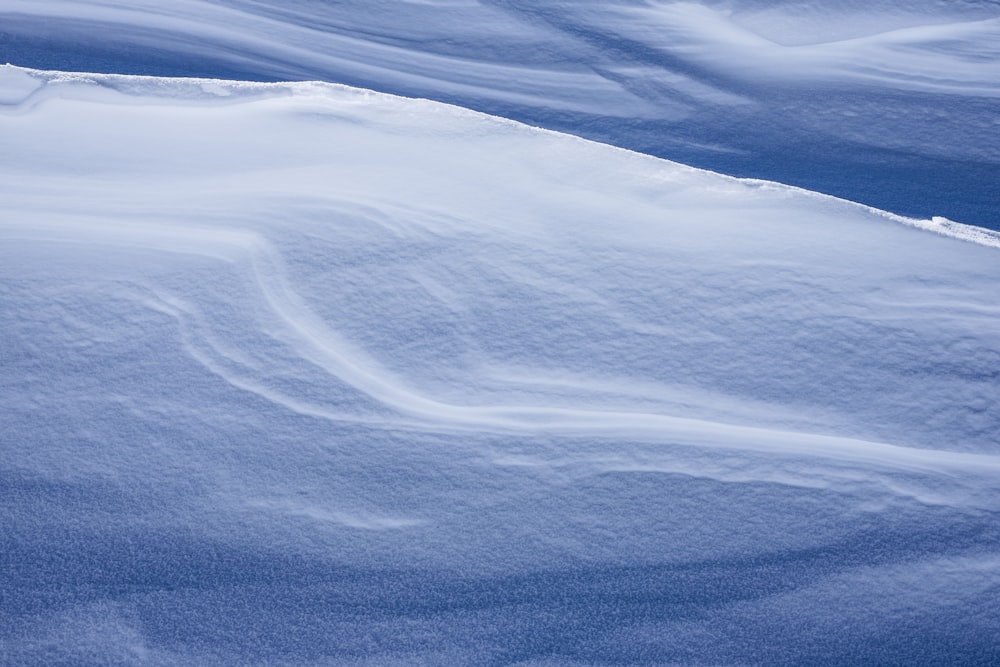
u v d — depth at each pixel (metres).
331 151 5.84
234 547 3.40
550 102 10.73
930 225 5.66
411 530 3.53
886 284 5.00
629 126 10.30
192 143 5.80
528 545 3.51
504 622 3.23
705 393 4.27
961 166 9.73
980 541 3.63
